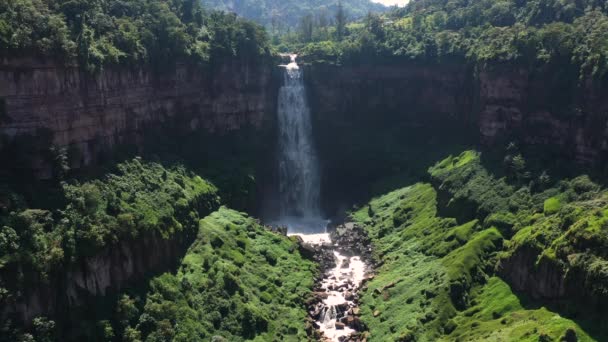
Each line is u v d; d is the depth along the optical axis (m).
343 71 169.62
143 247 89.00
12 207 76.12
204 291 92.81
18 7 88.38
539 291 79.94
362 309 99.75
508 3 171.25
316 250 127.19
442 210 119.19
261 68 158.75
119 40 113.75
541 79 115.25
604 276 68.06
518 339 69.00
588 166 101.62
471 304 88.25
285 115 170.12
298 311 99.56
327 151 168.50
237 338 87.06
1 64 82.25
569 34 114.25
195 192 118.81
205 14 165.00
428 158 149.88
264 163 160.00
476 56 142.25
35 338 68.12
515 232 96.62
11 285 67.75
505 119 124.06
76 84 96.25
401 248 116.81
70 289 75.25
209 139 147.38
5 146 84.06
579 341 65.50
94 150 102.44
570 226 80.12
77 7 104.19
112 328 76.81
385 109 170.38
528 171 108.25
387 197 145.25
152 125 126.88
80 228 79.44
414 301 93.38
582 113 103.69
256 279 103.56
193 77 140.12
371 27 189.62
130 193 98.00
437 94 161.38
